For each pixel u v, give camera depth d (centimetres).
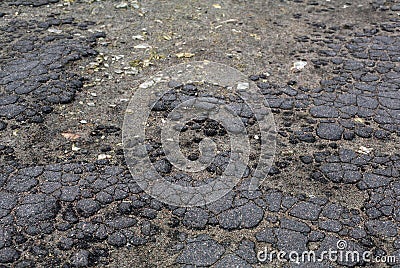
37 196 151
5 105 186
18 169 160
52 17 248
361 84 206
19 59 213
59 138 173
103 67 211
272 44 233
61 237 139
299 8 269
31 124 179
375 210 150
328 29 248
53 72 205
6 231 140
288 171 162
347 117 187
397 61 222
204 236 141
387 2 277
